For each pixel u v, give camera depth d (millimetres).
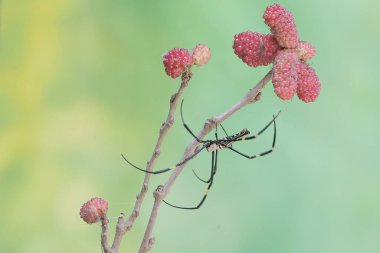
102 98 1964
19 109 1936
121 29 1980
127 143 1959
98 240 1928
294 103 1994
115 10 1979
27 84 1938
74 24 1960
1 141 1921
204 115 1971
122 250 1854
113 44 1978
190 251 1898
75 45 1962
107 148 1953
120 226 1067
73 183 1933
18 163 1922
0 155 1919
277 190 1976
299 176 1994
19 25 1930
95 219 1061
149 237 1078
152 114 1977
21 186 1919
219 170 1928
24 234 1909
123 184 1942
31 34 1936
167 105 1981
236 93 1998
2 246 1899
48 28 1943
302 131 2006
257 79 2006
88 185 1934
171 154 1942
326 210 2010
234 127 1950
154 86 1984
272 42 1062
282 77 1049
